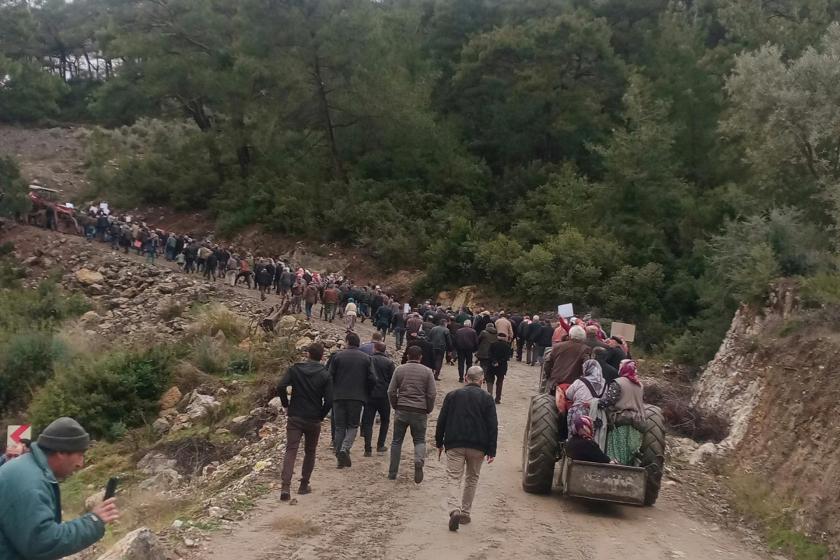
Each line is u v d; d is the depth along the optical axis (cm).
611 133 5153
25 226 4425
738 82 2828
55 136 7569
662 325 3541
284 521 907
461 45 6106
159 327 3025
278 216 5084
